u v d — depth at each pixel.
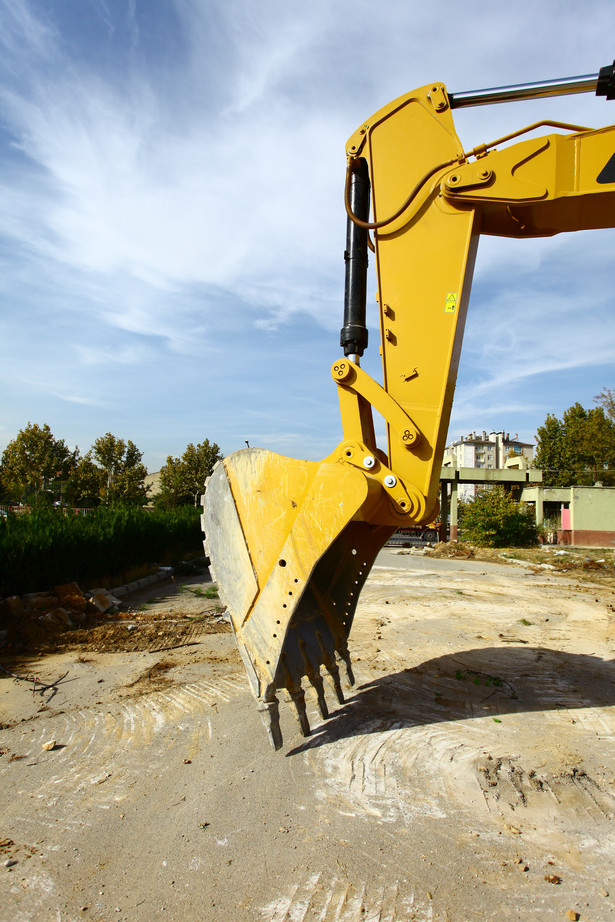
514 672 5.45
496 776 3.35
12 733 4.00
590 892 2.38
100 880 2.45
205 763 3.51
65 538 9.07
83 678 5.24
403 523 3.83
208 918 2.22
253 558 3.55
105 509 12.79
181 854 2.62
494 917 2.23
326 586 4.67
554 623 8.05
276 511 3.50
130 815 2.95
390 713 4.32
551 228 3.99
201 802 3.06
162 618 8.02
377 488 3.66
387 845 2.68
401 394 3.86
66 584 8.34
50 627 7.06
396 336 3.90
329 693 4.80
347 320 4.09
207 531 3.76
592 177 3.47
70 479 31.44
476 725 4.12
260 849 2.65
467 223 3.73
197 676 5.27
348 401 4.03
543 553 21.38
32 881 2.44
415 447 3.78
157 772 3.41
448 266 3.77
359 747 3.72
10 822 2.89
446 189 3.71
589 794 3.18
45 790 3.21
